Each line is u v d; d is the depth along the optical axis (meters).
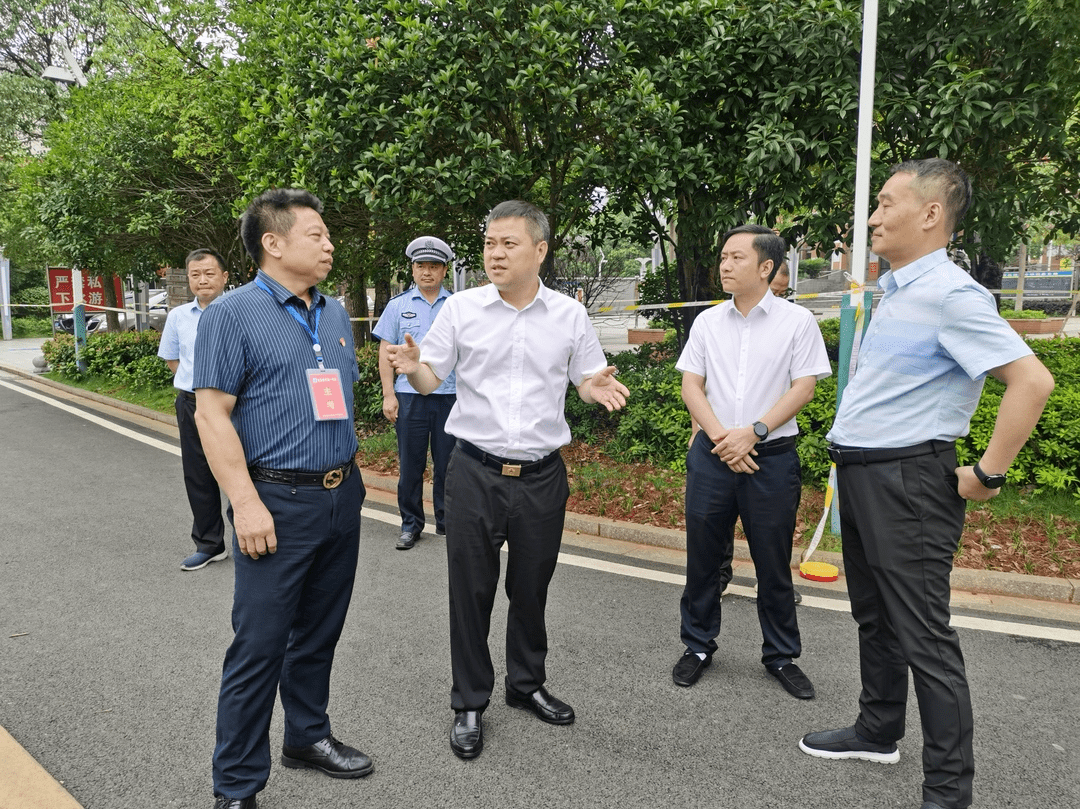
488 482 2.59
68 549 4.54
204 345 2.04
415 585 4.01
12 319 26.02
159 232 10.54
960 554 4.09
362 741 2.60
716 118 5.95
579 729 2.68
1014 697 2.86
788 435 2.98
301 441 2.15
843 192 5.91
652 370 6.30
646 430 5.97
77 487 6.04
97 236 10.39
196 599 3.78
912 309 2.21
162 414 9.23
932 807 2.16
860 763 2.48
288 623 2.19
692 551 3.05
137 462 6.95
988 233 6.21
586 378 2.73
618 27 5.56
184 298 10.38
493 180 5.83
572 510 5.09
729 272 2.98
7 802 2.21
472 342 2.59
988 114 5.33
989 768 2.43
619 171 5.68
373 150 5.46
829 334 8.25
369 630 3.46
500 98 5.64
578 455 6.20
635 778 2.38
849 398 2.39
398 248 7.96
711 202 6.20
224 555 4.38
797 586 3.99
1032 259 21.58
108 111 9.77
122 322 17.77
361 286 10.16
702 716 2.76
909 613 2.21
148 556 4.43
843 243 6.21
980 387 2.23
